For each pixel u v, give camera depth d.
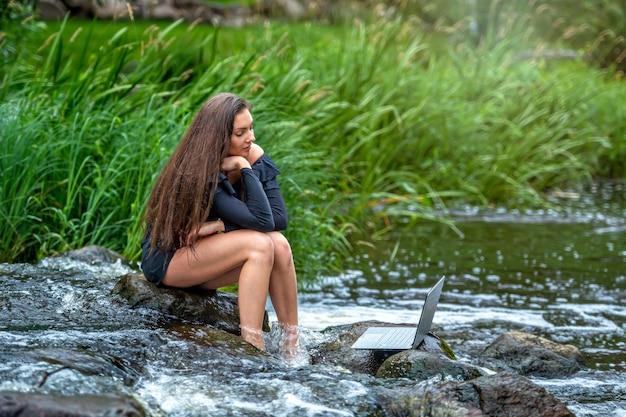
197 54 11.57
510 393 4.61
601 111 16.25
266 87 10.67
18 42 10.15
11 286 6.15
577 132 15.11
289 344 5.65
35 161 7.83
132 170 8.30
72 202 7.83
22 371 4.29
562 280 8.84
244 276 5.45
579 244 10.46
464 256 9.77
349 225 10.59
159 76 10.27
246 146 5.58
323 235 9.30
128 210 8.20
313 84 12.30
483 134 13.67
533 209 12.55
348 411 4.48
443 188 12.71
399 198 11.16
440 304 7.89
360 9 18.66
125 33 10.02
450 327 7.12
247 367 5.03
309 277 8.55
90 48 15.31
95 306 5.76
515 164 13.43
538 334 7.02
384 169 12.33
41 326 5.41
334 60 13.51
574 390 5.66
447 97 13.83
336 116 12.15
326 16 22.22
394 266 9.28
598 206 12.90
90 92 9.21
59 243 7.89
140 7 21.30
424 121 13.15
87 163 8.40
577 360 6.16
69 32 16.88
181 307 5.71
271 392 4.66
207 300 5.84
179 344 5.14
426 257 9.70
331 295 8.12
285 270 5.64
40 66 11.31
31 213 7.98
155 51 10.20
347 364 5.53
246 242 5.46
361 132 12.38
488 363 6.05
